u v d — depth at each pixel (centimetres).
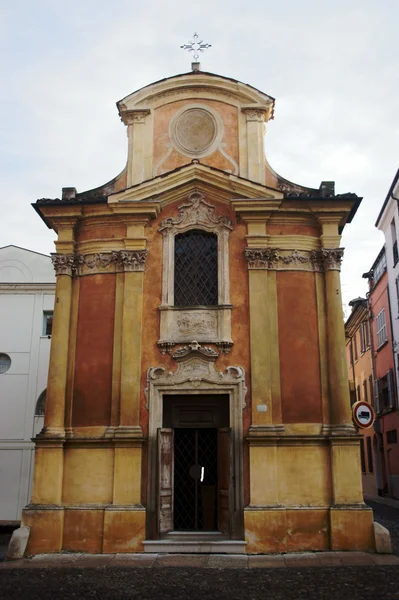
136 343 1561
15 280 2847
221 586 1095
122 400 1523
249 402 1510
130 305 1587
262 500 1435
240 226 1634
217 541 1406
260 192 1622
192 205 1655
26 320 2711
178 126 1741
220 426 1541
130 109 1748
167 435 1509
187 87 1750
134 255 1617
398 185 2636
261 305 1563
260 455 1463
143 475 1482
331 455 1462
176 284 1628
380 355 3209
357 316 3728
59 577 1177
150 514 1450
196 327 1564
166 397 1556
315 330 1567
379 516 2180
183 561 1323
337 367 1520
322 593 1032
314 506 1433
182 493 1528
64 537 1446
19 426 2598
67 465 1506
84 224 1677
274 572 1204
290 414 1509
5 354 2686
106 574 1202
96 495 1477
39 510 1450
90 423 1538
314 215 1625
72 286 1644
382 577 1138
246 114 1733
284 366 1540
